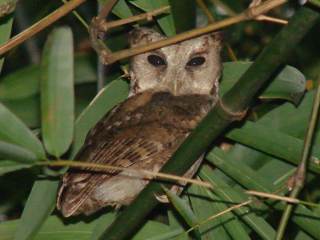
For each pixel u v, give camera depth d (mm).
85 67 10344
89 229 8984
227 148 9164
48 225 8898
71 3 7680
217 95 9734
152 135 9148
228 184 9141
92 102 8930
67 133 7105
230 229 8523
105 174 8836
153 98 9523
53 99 7043
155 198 7562
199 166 8844
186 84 9672
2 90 9477
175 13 8859
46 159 7082
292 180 7164
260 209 8500
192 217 7500
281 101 9383
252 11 7277
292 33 6691
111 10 8406
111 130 9164
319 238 8312
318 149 8664
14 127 7105
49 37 6875
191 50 9672
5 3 7699
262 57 6855
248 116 9141
